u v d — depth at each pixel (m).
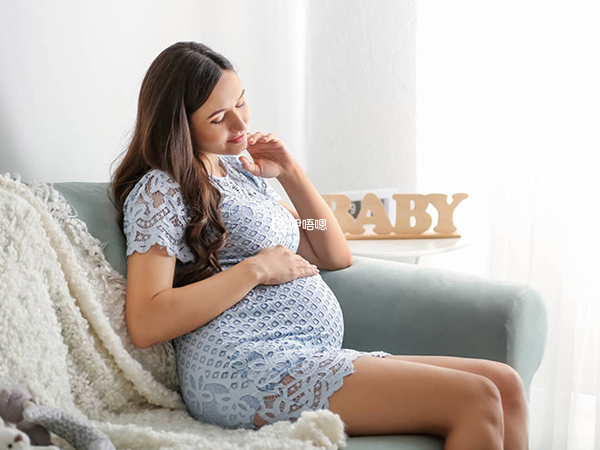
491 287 1.72
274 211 1.73
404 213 2.35
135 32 2.19
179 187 1.59
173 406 1.57
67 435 1.18
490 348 1.65
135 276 1.53
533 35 2.50
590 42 2.42
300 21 2.80
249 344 1.50
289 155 1.87
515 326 1.64
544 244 2.52
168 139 1.59
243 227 1.66
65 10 1.95
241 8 2.60
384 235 2.35
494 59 2.61
